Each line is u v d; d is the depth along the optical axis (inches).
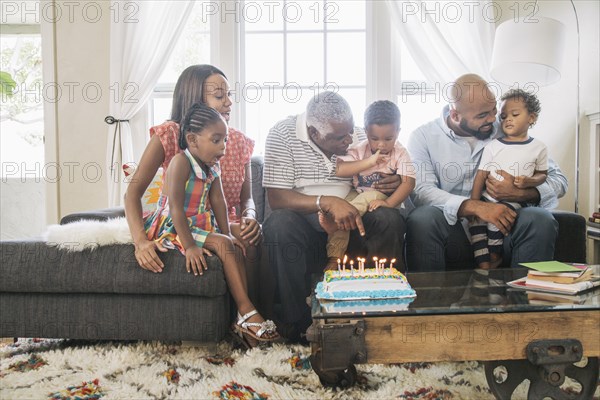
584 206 113.5
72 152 122.3
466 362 64.8
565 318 47.5
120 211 90.2
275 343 72.4
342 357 46.9
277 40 118.3
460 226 85.8
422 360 47.4
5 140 166.1
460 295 54.7
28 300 70.3
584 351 47.7
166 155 74.8
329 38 118.0
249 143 86.9
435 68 110.8
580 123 112.7
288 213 75.5
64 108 121.7
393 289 54.9
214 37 118.4
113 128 116.0
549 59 92.5
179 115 83.4
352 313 47.4
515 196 84.8
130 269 67.9
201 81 83.0
